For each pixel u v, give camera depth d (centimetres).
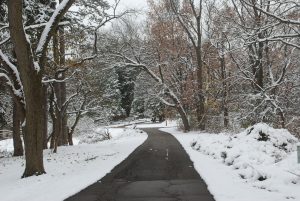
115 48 4447
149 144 3005
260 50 3122
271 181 1106
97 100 3806
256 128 1797
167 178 1356
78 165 1848
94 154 2419
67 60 2044
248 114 3111
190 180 1299
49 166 1847
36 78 1555
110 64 4566
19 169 1858
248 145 1659
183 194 1070
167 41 4878
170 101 5300
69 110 4294
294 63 3325
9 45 2298
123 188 1189
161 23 4856
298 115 3212
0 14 2083
